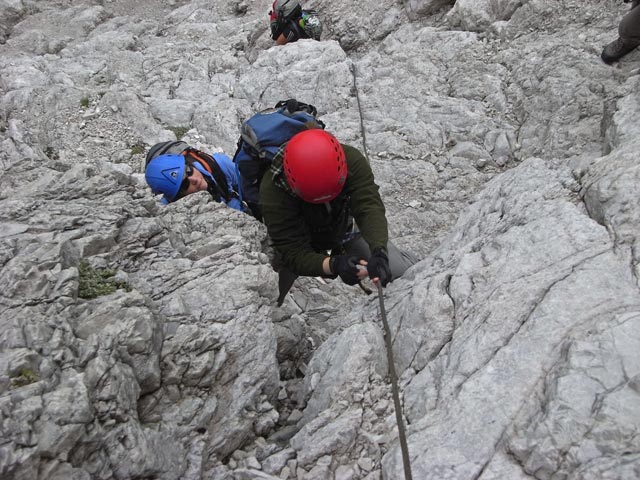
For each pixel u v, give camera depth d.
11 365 2.28
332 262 3.17
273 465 2.83
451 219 5.57
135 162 6.93
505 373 2.66
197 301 3.12
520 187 3.85
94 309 2.75
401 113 6.80
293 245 3.31
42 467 2.14
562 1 7.24
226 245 3.45
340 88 7.39
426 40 7.96
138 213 3.47
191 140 7.33
